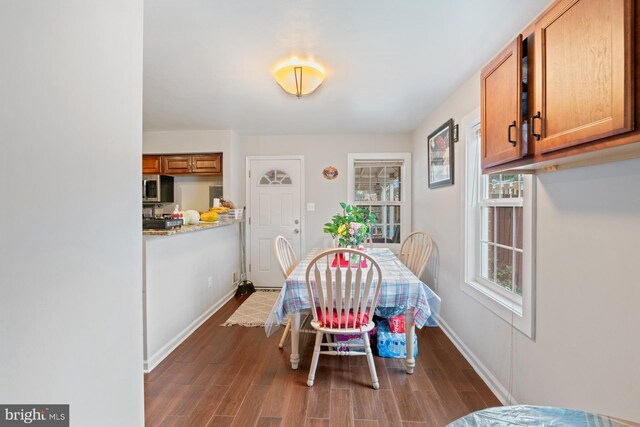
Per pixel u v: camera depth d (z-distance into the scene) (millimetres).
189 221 2975
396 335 2441
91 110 871
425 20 1694
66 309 790
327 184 4441
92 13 874
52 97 747
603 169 1175
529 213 1621
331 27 1763
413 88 2680
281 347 2604
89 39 863
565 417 790
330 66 2258
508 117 1353
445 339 2787
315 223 4453
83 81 842
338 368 2270
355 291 1988
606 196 1164
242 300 3916
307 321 3203
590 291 1243
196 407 1828
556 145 1083
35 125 704
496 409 830
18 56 664
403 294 2119
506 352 1853
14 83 656
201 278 3180
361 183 4484
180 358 2434
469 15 1647
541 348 1537
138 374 1082
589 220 1246
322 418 1727
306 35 1848
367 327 2031
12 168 653
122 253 1002
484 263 2389
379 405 1837
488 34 1836
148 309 2275
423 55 2092
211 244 3441
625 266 1091
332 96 2881
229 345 2666
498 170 1518
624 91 818
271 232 4500
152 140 4211
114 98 965
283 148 4473
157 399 1906
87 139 856
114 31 966
